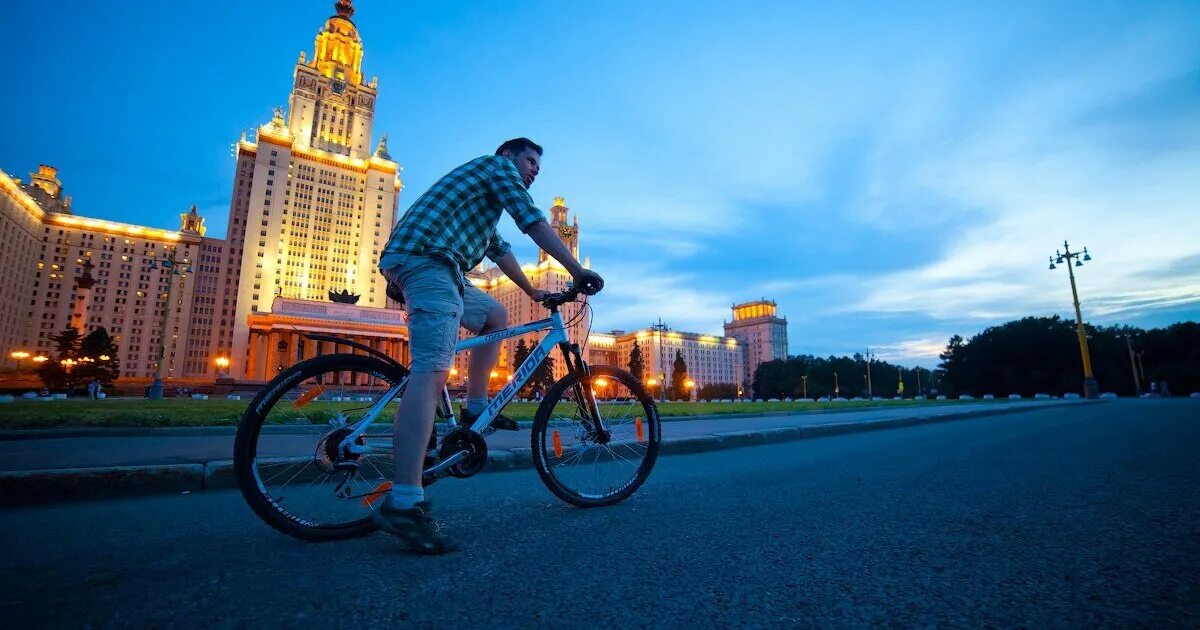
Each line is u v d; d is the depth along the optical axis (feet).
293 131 316.19
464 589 4.75
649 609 4.26
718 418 34.32
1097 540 5.95
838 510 7.86
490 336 8.21
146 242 331.36
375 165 331.77
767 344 546.26
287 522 6.42
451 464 7.30
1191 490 8.66
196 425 21.27
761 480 10.82
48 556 5.80
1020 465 12.26
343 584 4.89
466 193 7.58
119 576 5.12
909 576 4.93
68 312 311.88
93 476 9.33
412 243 7.09
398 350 248.93
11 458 11.93
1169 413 34.47
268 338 241.76
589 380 9.09
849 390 361.92
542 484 10.66
